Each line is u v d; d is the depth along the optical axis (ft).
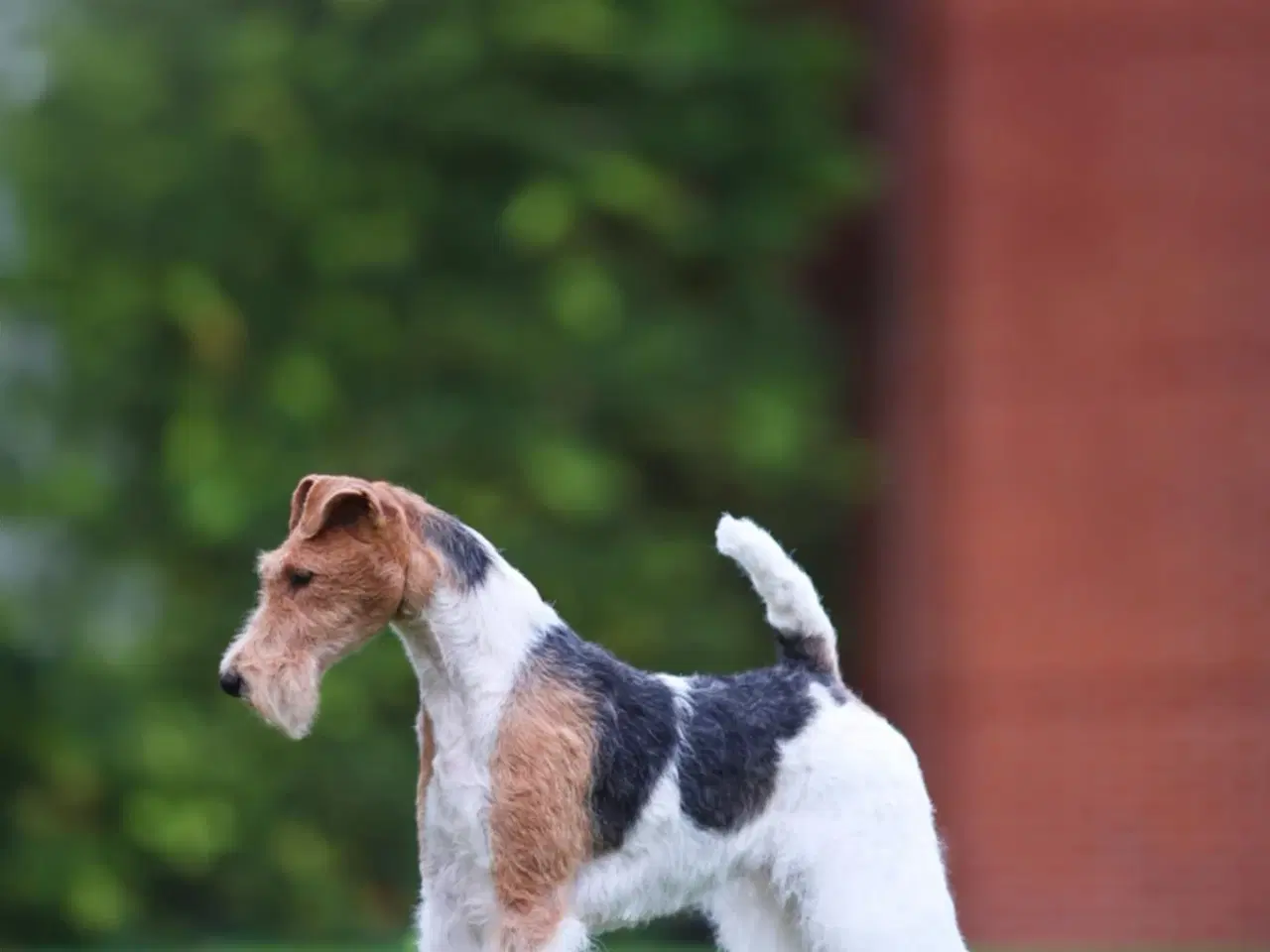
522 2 53.88
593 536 54.90
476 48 53.83
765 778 17.11
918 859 17.29
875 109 58.23
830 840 17.15
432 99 54.44
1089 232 49.29
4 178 56.75
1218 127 48.55
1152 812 47.24
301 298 55.31
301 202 54.39
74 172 55.72
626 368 55.16
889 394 55.62
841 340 59.47
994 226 49.93
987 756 48.52
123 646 52.54
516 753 16.15
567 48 54.34
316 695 15.97
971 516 49.47
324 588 16.02
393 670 52.21
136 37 56.44
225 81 54.80
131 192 55.31
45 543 55.88
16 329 57.16
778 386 56.39
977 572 49.21
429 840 16.49
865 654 57.62
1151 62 48.98
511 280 55.88
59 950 50.57
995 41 49.98
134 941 50.96
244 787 51.31
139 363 55.62
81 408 56.24
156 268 54.85
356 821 52.85
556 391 55.26
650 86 55.77
